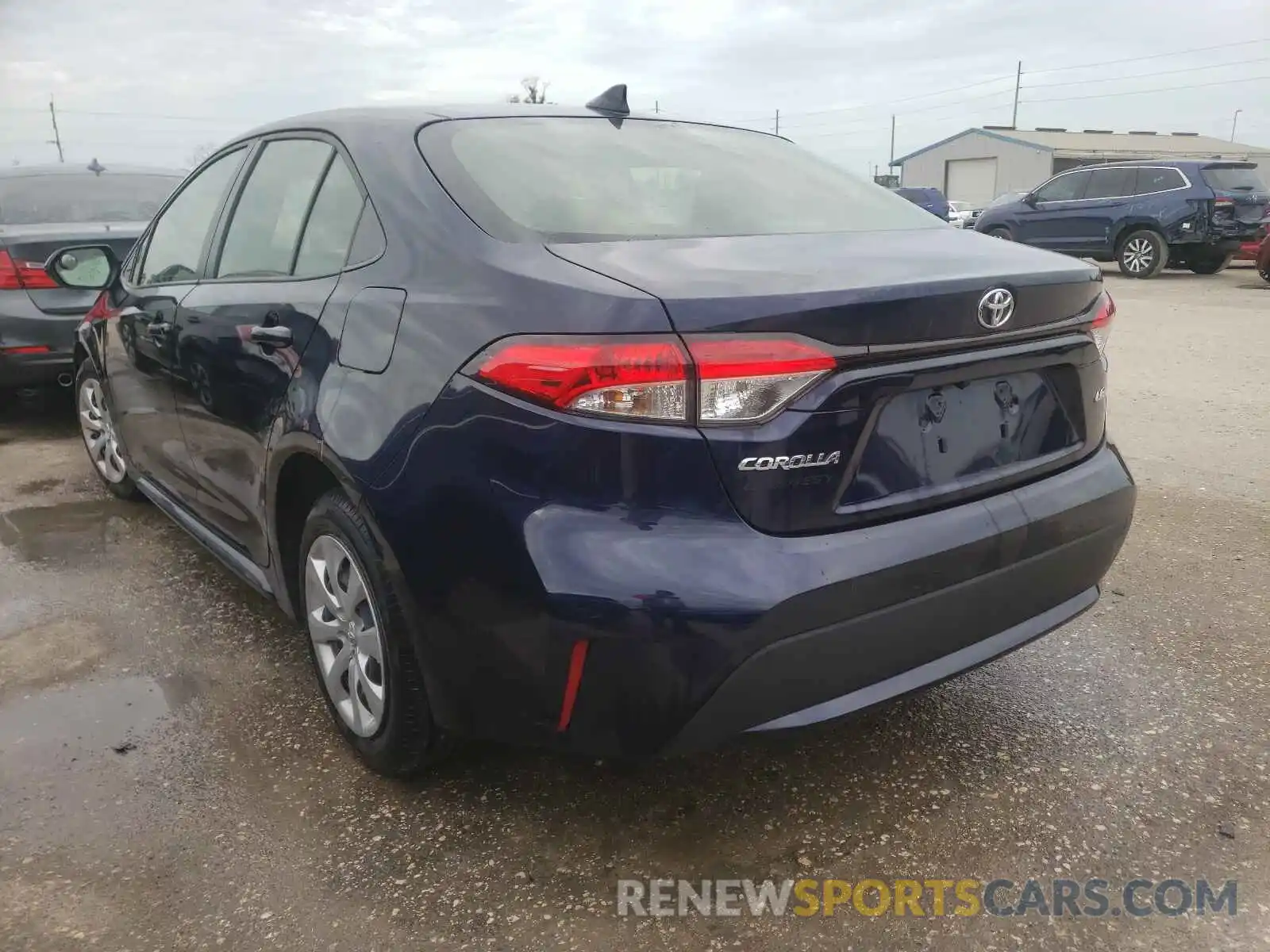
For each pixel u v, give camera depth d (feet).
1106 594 11.79
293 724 9.04
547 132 8.79
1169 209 47.11
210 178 11.37
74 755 8.53
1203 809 7.80
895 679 6.83
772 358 5.99
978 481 7.20
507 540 6.26
